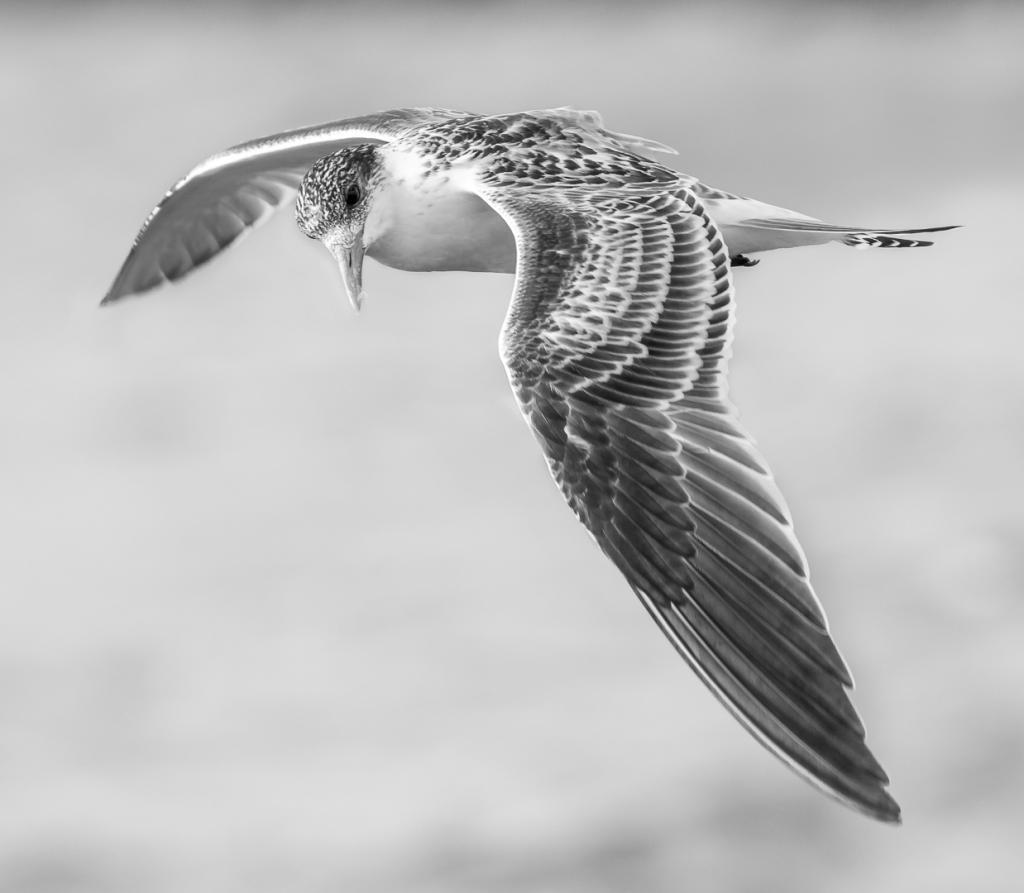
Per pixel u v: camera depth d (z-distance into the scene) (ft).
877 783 19.17
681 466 21.59
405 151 28.68
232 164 32.22
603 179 25.96
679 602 20.94
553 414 22.07
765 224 26.86
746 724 20.02
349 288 28.58
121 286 34.83
